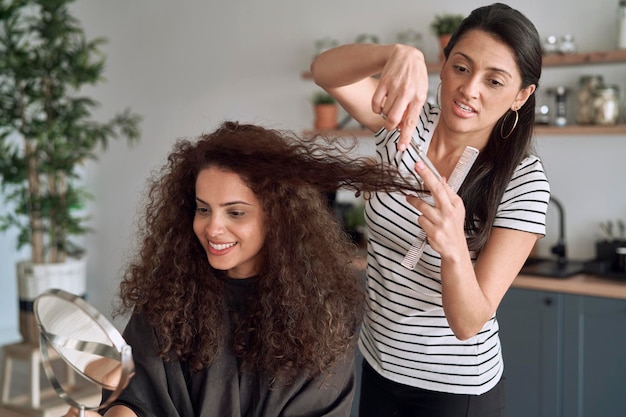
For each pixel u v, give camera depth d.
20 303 3.87
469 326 1.42
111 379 1.00
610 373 2.97
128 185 5.08
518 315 3.17
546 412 3.12
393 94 1.29
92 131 4.12
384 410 1.84
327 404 1.42
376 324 1.80
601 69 3.41
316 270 1.39
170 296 1.38
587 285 3.00
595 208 3.47
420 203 1.30
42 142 3.80
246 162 1.32
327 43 4.11
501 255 1.56
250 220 1.33
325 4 4.18
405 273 1.70
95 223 5.25
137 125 4.99
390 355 1.78
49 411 3.63
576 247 3.53
